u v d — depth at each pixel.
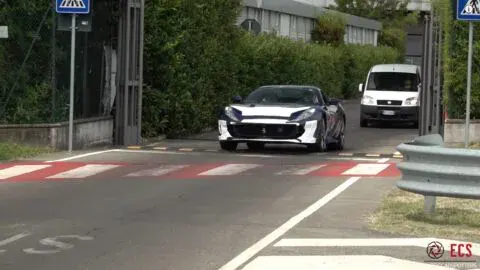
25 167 15.64
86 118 20.11
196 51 24.89
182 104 24.14
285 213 11.09
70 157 17.41
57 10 17.53
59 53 18.89
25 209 11.25
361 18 60.03
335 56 48.56
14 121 18.44
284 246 9.05
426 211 10.62
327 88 46.34
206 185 13.70
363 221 10.52
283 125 18.75
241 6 29.42
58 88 18.92
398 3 70.50
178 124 24.30
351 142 24.22
